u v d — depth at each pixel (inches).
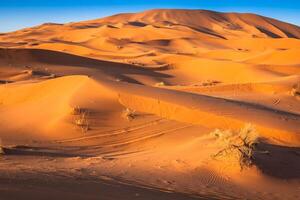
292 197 452.1
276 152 565.9
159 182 443.2
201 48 3821.4
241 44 3870.6
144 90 960.9
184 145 615.2
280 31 6791.3
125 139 725.3
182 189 424.8
